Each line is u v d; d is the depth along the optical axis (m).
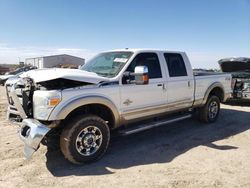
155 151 5.18
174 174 4.12
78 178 4.02
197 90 6.71
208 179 3.95
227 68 11.40
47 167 4.41
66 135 4.33
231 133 6.46
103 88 4.70
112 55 5.66
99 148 4.66
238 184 3.81
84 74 4.62
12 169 4.31
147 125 5.56
